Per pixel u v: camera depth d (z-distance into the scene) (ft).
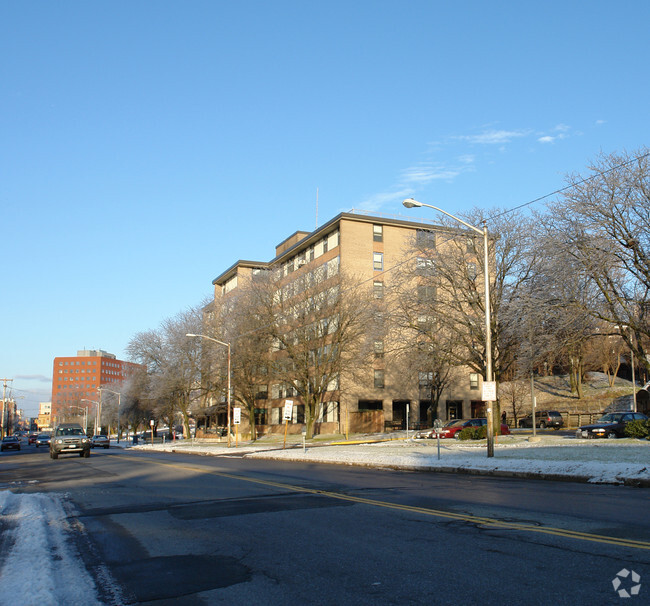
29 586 21.07
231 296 207.31
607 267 88.84
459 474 65.00
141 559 26.03
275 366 180.86
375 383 188.55
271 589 20.72
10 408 576.61
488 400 73.51
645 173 89.97
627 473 50.83
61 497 49.57
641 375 234.58
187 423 241.35
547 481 55.01
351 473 68.13
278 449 130.00
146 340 237.25
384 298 140.77
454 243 118.52
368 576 21.80
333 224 196.03
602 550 24.25
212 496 47.34
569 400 209.67
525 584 19.94
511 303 100.32
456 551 25.03
